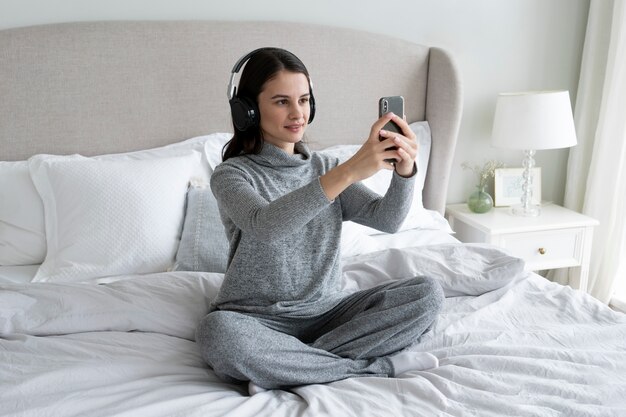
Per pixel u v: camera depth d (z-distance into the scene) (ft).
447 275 5.41
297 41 7.59
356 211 4.96
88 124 7.08
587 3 8.76
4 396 3.66
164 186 6.32
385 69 8.02
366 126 8.15
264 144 4.63
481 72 8.63
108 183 6.14
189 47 7.22
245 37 7.41
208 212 6.27
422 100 8.30
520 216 8.27
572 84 9.08
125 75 7.08
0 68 6.65
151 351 4.33
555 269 9.02
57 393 3.74
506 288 5.38
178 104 7.34
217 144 7.28
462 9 8.31
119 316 4.66
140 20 7.14
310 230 4.69
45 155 6.71
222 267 5.98
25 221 6.28
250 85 4.45
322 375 4.11
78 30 6.86
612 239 8.41
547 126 7.59
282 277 4.55
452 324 4.74
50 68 6.81
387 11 8.05
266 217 3.83
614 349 4.38
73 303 4.71
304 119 4.55
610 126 8.19
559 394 3.73
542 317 4.95
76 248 5.93
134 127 7.25
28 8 6.86
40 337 4.41
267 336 4.15
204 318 4.25
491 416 3.51
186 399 3.69
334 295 4.88
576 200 9.02
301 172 4.82
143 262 6.03
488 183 9.04
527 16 8.58
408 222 7.41
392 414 3.58
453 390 3.77
